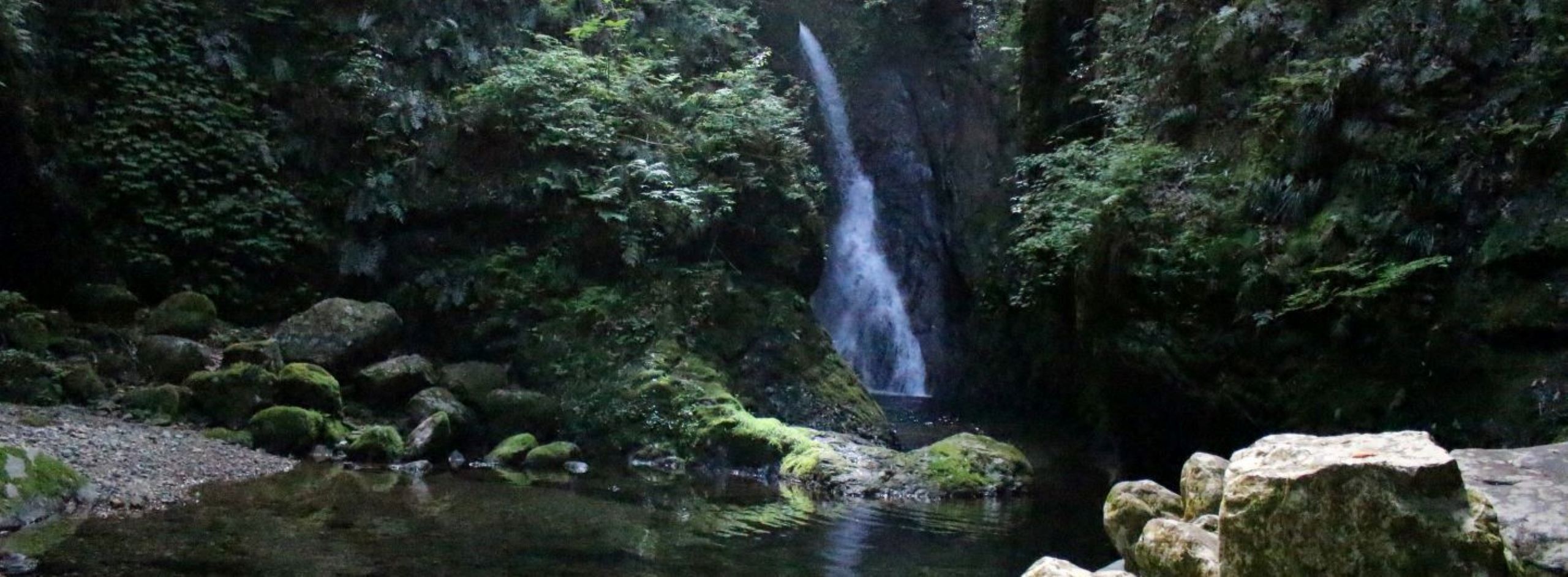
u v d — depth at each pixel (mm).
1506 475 3785
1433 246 8633
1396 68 9250
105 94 13375
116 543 6438
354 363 12375
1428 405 8477
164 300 13000
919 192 23641
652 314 14008
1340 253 9117
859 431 14570
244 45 14391
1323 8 10125
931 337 23078
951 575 7121
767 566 7129
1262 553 2668
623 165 14750
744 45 19688
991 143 21594
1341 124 9438
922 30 24438
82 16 13383
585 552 7203
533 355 13492
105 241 12891
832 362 15430
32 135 12461
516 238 14445
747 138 16047
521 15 16578
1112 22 12633
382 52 15164
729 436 12141
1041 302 15656
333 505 8227
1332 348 9117
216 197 13609
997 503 10430
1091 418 15938
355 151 14562
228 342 12578
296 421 10633
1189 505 3883
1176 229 10383
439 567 6516
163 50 13906
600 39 17031
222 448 10062
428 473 10539
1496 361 8156
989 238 20906
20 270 12766
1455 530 2477
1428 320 8555
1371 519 2531
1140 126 11695
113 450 9031
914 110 24141
